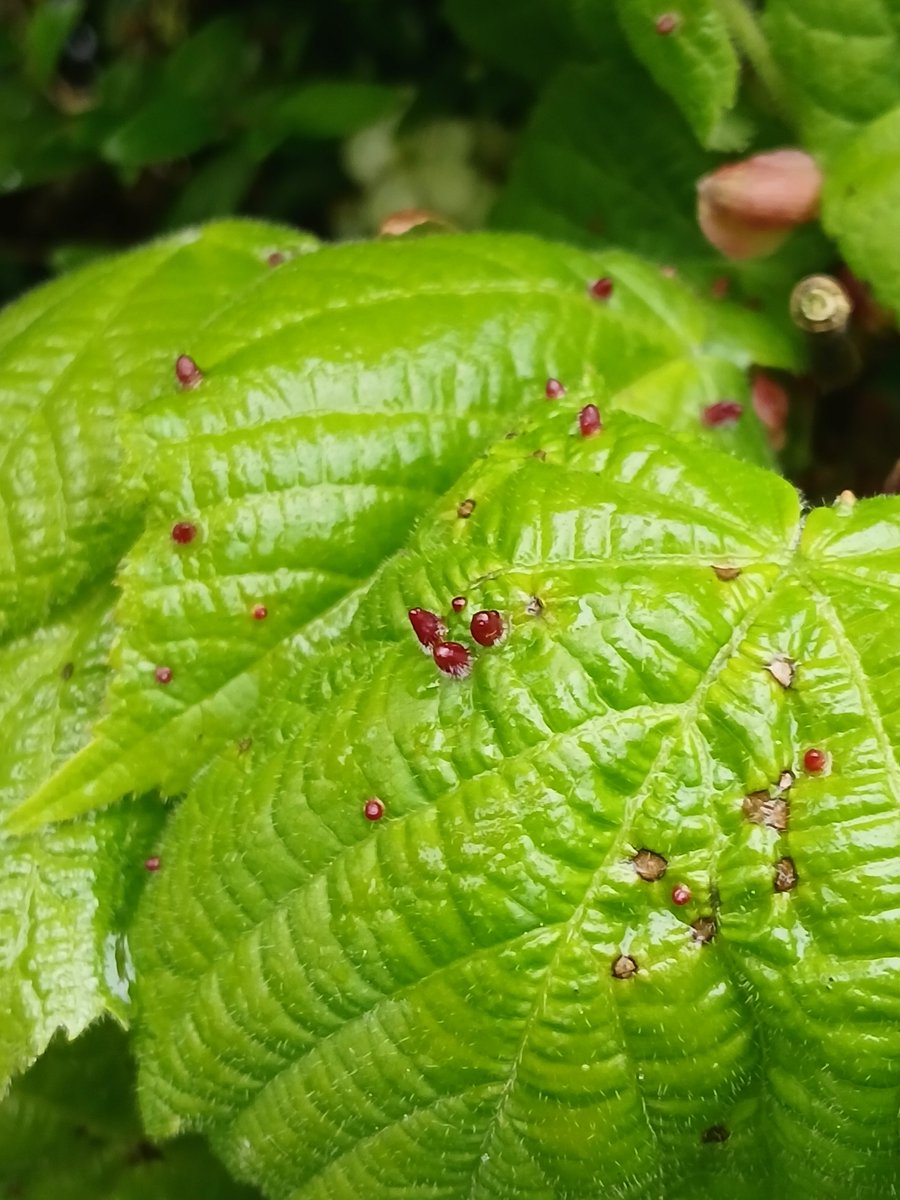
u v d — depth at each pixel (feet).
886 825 0.27
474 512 0.32
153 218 0.70
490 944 0.29
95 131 0.60
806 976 0.28
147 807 0.38
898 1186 0.30
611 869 0.28
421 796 0.29
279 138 0.57
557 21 0.49
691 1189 0.32
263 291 0.38
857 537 0.30
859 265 0.38
